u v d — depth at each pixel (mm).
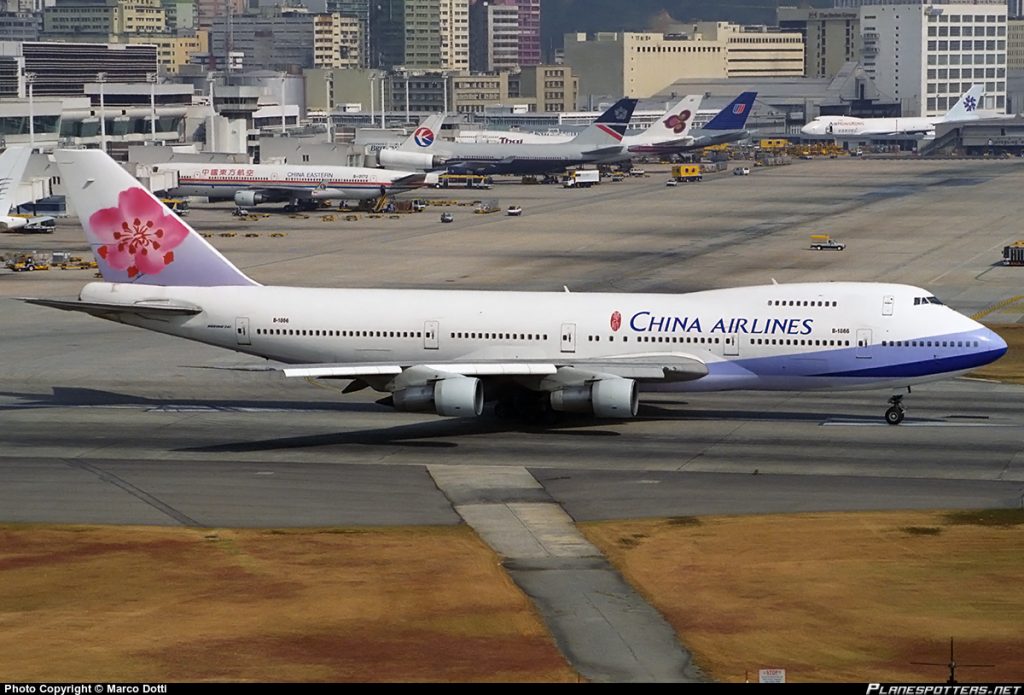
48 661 171875
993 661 171125
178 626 185125
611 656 174375
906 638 179750
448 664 171125
